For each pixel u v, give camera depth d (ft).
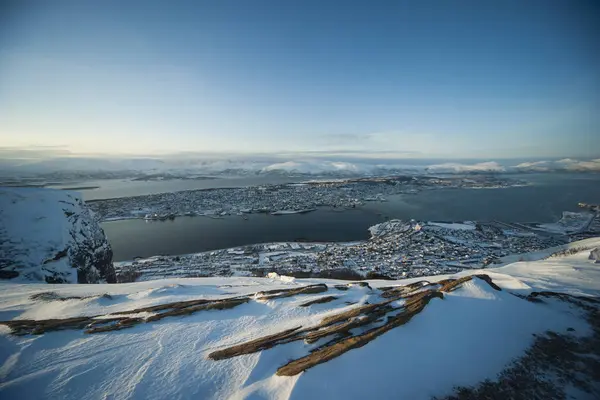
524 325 34.30
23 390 24.08
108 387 24.56
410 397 23.56
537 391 25.79
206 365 26.99
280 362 26.84
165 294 51.57
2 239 97.45
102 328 34.88
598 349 31.12
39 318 41.45
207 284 65.10
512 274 65.10
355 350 26.68
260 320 36.70
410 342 28.81
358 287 50.37
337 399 22.20
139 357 28.89
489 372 27.17
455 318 33.37
